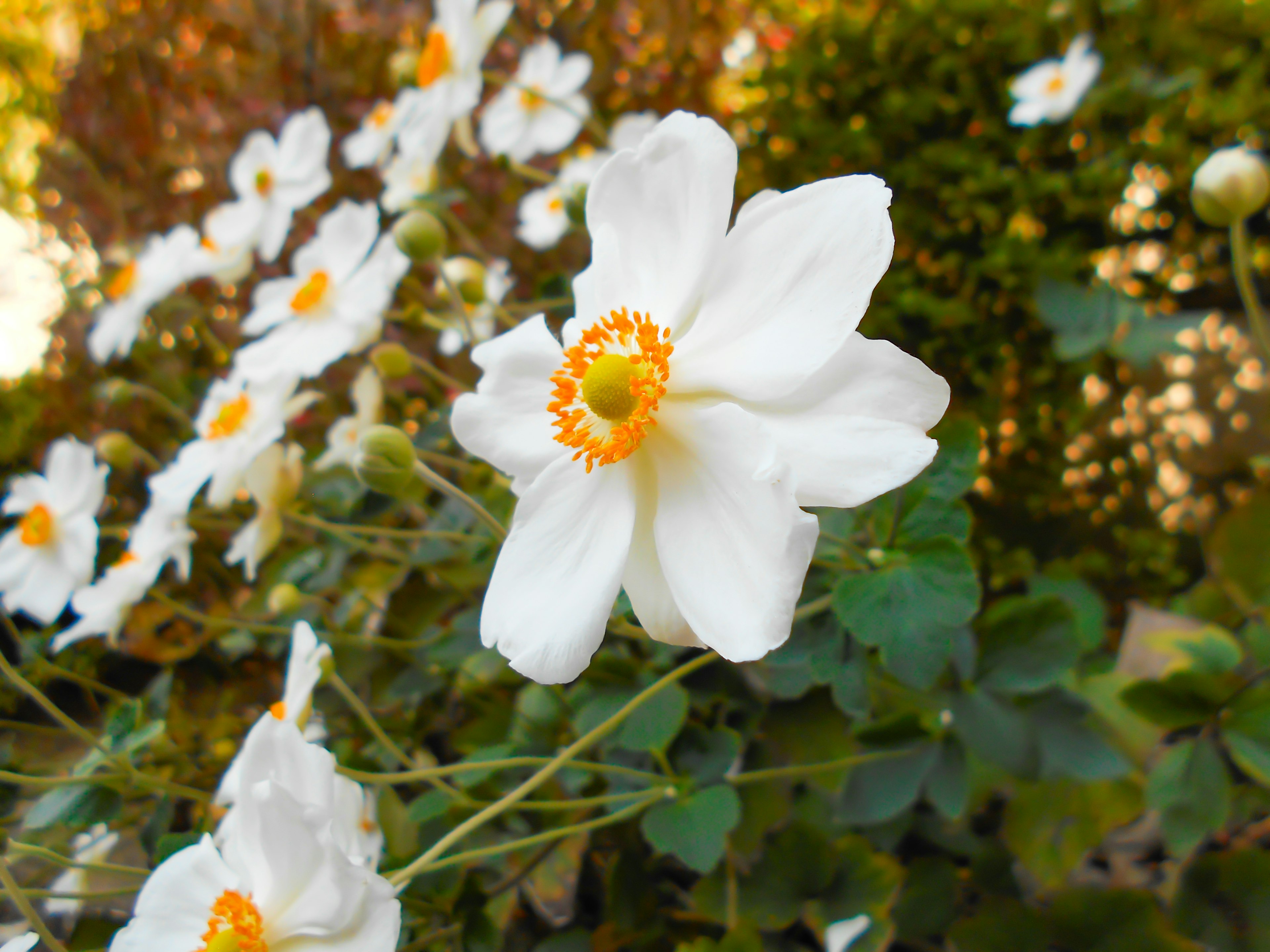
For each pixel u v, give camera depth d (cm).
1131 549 39
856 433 15
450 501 28
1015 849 22
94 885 27
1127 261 40
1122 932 20
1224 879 19
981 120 42
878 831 23
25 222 55
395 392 38
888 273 43
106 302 40
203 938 18
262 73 47
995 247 40
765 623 15
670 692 21
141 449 34
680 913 24
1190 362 36
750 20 47
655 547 17
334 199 47
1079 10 38
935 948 22
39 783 21
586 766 20
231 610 38
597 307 17
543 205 39
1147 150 38
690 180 16
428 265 36
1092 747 21
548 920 24
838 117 45
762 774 21
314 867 16
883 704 24
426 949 21
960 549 18
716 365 16
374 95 48
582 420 17
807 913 22
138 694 43
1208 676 19
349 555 28
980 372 42
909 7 41
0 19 59
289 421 41
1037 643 21
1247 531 20
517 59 45
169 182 51
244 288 47
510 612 16
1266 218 37
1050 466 41
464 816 23
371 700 28
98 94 51
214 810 25
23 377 49
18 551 30
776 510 15
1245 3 36
